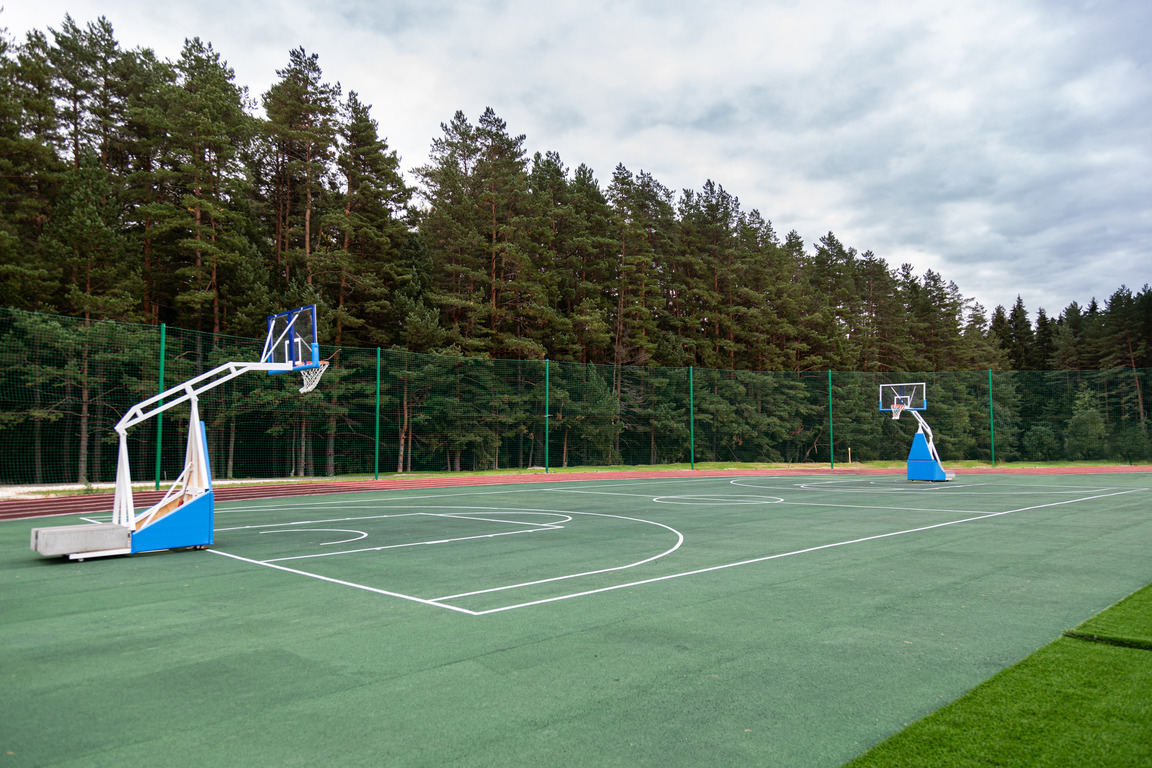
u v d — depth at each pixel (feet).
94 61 126.31
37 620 22.43
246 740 13.14
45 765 12.09
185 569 31.55
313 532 44.52
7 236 91.15
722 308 178.29
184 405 87.71
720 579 29.04
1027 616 22.75
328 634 20.65
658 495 75.46
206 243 108.17
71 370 80.23
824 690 15.89
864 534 43.27
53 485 77.56
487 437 110.42
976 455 150.92
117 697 15.48
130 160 129.49
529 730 13.60
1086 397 146.61
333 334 119.44
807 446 149.28
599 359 157.58
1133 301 203.92
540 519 52.13
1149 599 24.81
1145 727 13.28
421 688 16.02
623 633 20.71
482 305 131.44
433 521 50.78
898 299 231.91
